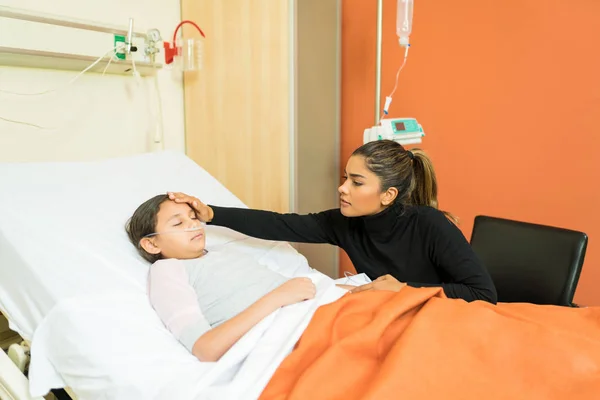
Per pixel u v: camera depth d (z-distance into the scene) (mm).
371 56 2195
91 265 1075
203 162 2178
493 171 2008
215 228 1458
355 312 995
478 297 1125
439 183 2150
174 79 2117
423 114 2127
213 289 1095
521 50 1859
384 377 752
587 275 1853
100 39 1718
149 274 1114
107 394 822
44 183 1258
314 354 878
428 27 2049
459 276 1173
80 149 1769
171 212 1178
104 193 1322
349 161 1231
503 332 896
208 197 1521
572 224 1863
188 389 777
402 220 1273
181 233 1158
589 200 1813
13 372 997
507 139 1951
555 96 1819
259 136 1972
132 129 1951
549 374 812
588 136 1777
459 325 901
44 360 932
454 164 2096
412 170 1281
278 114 1901
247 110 1984
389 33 2137
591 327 1011
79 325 902
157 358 874
